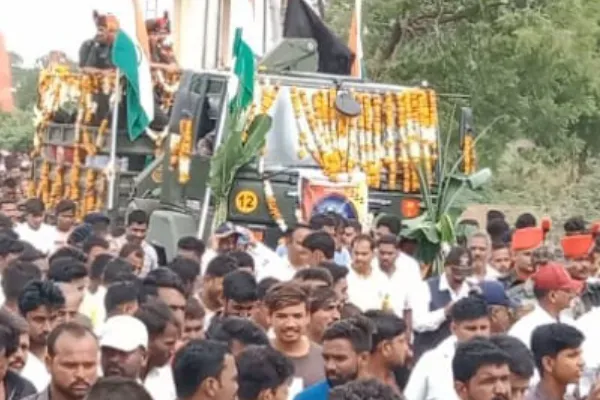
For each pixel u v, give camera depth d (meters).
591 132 32.09
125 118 21.42
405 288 13.56
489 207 22.81
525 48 29.08
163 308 9.02
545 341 8.90
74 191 21.75
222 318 9.95
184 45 29.05
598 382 8.59
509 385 8.12
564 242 13.73
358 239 13.62
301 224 16.03
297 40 20.64
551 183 30.98
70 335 7.76
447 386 9.44
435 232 17.19
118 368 8.19
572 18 29.75
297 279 10.95
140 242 16.02
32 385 8.47
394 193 18.94
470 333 9.62
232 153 17.69
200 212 18.27
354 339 8.62
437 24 29.98
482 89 29.75
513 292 13.27
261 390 7.90
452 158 20.75
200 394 7.66
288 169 18.14
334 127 18.84
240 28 18.30
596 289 12.30
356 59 22.83
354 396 6.74
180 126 18.53
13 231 15.00
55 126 22.58
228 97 18.05
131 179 21.20
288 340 9.46
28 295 9.29
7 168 27.58
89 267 12.11
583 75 29.81
